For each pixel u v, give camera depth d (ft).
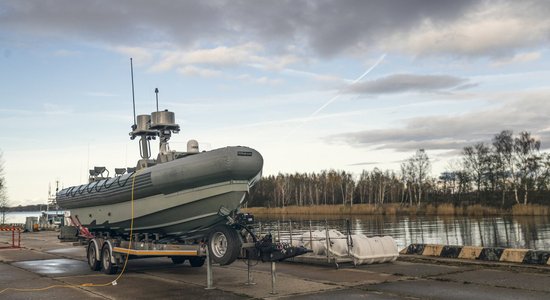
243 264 47.44
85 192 49.73
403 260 45.83
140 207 41.11
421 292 29.96
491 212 208.95
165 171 37.81
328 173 395.96
